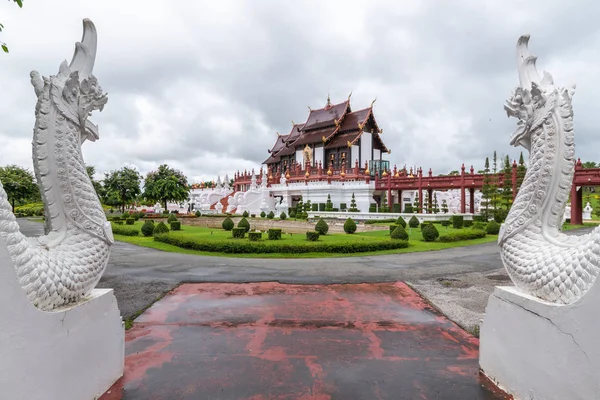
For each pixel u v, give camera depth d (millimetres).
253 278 10891
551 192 4156
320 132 59156
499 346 4359
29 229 29828
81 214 4109
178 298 8625
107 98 4574
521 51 4633
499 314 4375
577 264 3326
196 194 70000
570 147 4078
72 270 3686
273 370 4891
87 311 3811
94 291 4309
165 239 19469
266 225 35594
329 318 7168
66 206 4035
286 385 4488
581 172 28938
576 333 3195
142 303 8141
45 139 3951
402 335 6238
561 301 3490
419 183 38656
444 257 15344
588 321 3094
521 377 3916
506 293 4242
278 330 6473
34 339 3016
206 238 18547
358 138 53688
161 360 5164
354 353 5469
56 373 3281
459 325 6730
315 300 8492
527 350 3818
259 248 15961
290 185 51469
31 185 42031
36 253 3332
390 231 23047
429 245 19141
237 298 8641
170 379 4598
